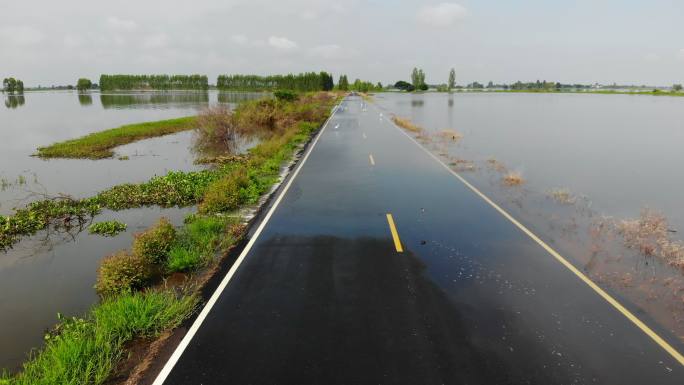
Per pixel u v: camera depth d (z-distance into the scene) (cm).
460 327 592
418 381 482
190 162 2223
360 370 502
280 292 703
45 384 487
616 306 652
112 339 586
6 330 642
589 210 1188
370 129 3334
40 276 840
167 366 519
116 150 2650
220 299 684
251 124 3394
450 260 826
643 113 5562
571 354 533
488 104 8000
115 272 749
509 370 501
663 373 497
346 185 1473
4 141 3164
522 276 756
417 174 1655
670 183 1559
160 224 961
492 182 1527
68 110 7100
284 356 531
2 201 1470
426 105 7444
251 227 1045
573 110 6206
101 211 1307
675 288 711
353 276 758
